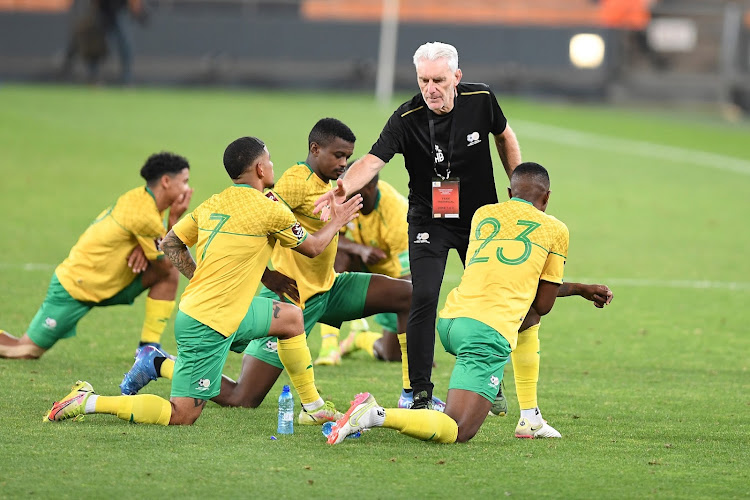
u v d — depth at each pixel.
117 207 25.77
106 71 97.69
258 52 99.81
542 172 20.98
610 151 75.38
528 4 101.81
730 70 104.44
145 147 64.12
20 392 22.52
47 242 41.16
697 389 25.02
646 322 32.59
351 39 99.75
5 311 30.88
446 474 17.70
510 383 25.53
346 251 26.25
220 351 20.17
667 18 104.81
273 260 23.30
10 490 16.31
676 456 19.30
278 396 23.55
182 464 17.77
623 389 24.92
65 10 96.00
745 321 33.00
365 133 71.50
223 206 20.42
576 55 101.88
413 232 22.11
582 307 34.59
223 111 80.69
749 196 61.03
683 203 57.84
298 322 20.64
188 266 21.38
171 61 99.06
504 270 20.02
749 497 17.02
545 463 18.58
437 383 25.38
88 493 16.30
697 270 41.31
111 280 25.91
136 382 21.48
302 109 84.12
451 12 100.69
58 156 60.22
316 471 17.62
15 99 80.19
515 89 101.50
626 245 46.19
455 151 21.62
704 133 87.81
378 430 20.38
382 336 27.56
